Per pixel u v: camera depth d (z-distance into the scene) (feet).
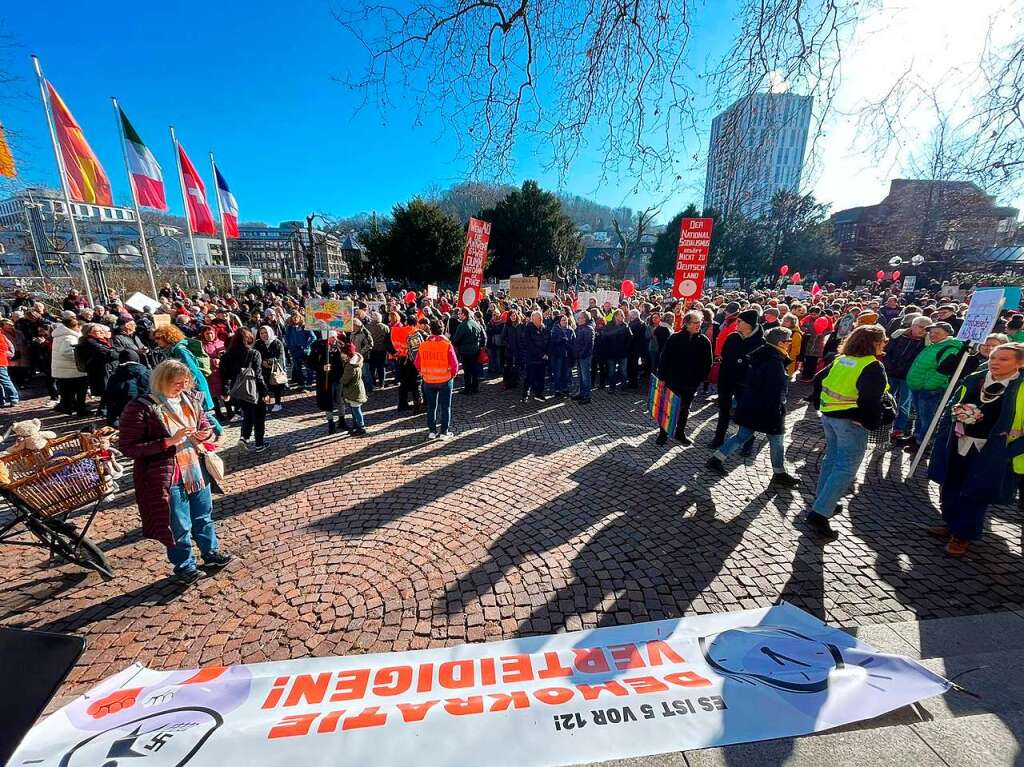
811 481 15.28
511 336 29.17
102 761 5.67
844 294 71.00
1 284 68.85
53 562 11.22
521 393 29.86
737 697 6.54
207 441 10.02
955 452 10.85
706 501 13.93
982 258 76.79
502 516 13.23
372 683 7.11
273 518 13.29
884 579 10.16
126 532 12.61
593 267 204.95
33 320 30.76
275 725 6.18
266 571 10.76
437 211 110.52
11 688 4.27
